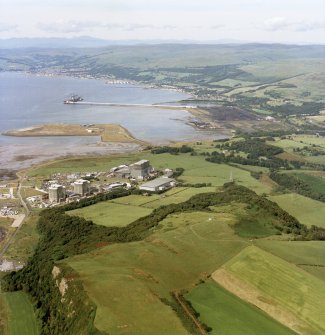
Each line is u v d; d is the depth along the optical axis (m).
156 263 171.50
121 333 129.88
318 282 162.50
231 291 158.75
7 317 167.12
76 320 143.75
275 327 140.50
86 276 160.00
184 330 131.38
